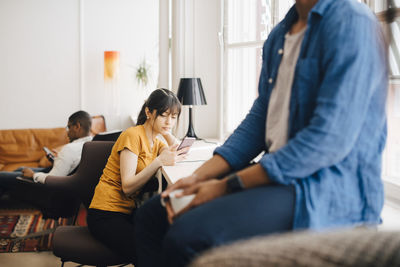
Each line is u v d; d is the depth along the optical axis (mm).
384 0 1661
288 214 1003
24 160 5125
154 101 2189
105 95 5953
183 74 3676
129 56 6023
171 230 1013
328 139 963
